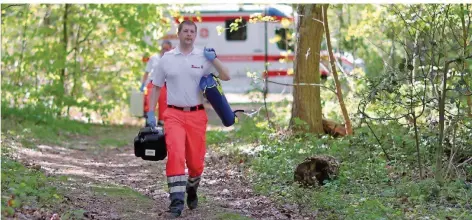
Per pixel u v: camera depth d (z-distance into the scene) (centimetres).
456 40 1123
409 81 1201
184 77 899
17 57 2241
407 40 1515
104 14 2333
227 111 912
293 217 937
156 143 923
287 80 3000
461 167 1149
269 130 1677
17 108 2091
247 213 957
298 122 1577
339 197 1001
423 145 1252
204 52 906
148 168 1416
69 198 952
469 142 1155
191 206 958
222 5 3117
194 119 908
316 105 1650
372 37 2259
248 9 3086
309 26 1647
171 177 899
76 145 1791
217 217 905
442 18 1170
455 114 1218
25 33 2270
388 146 1346
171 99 908
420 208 937
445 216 894
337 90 1590
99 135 2081
